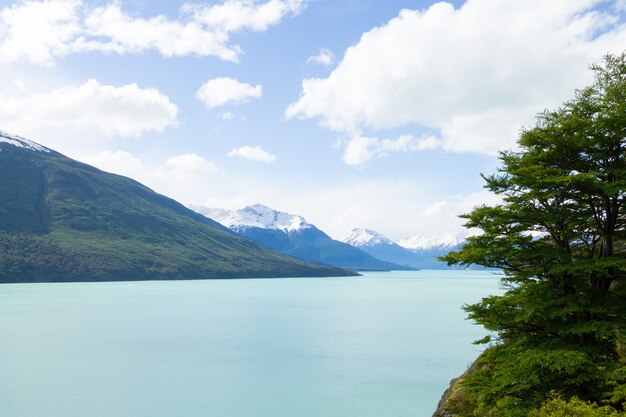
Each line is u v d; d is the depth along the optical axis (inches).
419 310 4963.1
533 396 710.5
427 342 2994.6
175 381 2096.5
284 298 6565.0
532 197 754.8
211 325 3809.1
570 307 689.6
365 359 2504.9
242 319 4192.9
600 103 751.7
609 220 740.7
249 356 2591.0
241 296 6850.4
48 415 1667.1
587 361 642.8
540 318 767.1
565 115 770.8
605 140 713.0
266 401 1795.0
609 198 735.1
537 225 786.8
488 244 787.4
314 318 4286.4
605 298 725.3
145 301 5851.4
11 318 4153.5
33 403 1791.3
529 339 764.0
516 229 781.3
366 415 1657.2
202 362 2450.8
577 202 776.3
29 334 3299.7
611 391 649.0
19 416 1652.3
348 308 5231.3
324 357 2564.0
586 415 574.6
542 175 740.0
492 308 800.3
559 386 701.9
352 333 3388.3
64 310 4758.9
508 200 799.7
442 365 2354.8
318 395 1887.3
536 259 773.9
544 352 691.4
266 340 3085.6
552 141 743.7
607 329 664.4
